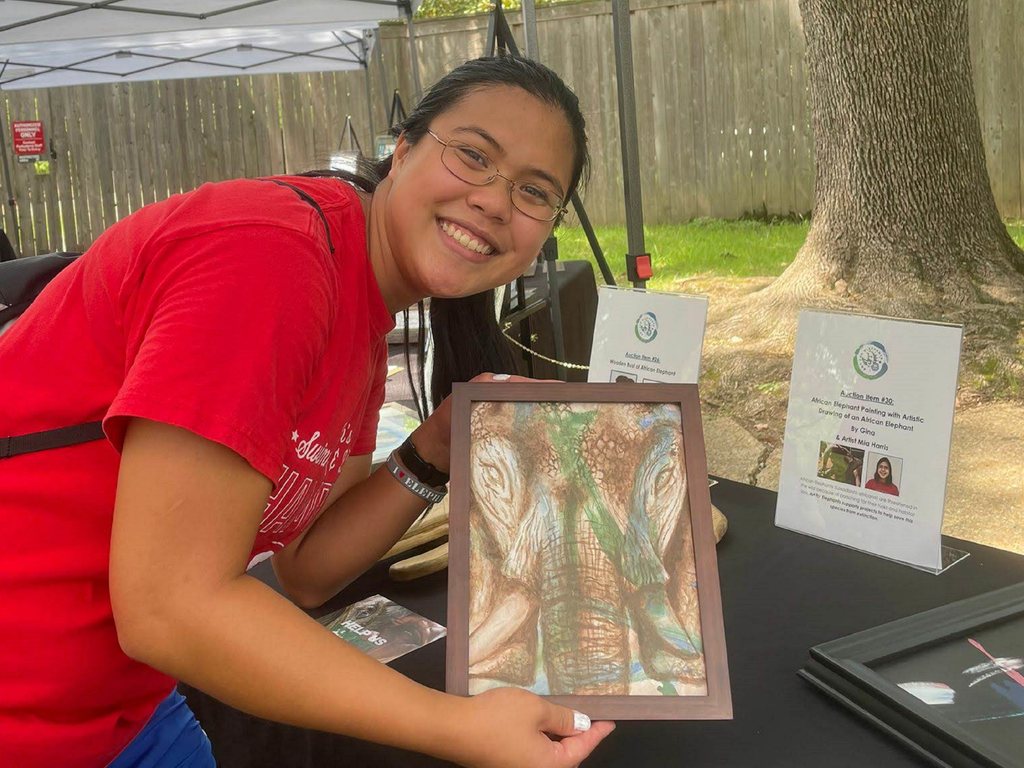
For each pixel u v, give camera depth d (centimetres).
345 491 122
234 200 77
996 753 77
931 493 120
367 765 92
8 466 79
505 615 87
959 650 96
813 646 103
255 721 101
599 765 86
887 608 111
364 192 100
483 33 698
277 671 68
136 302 75
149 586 67
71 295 80
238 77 709
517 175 92
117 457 79
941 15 458
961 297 443
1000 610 101
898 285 459
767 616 111
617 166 704
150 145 714
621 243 665
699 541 90
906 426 122
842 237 482
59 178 714
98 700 86
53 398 79
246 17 467
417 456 114
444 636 109
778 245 625
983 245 468
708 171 693
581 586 88
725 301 516
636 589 88
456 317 124
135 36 488
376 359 106
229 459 69
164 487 67
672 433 97
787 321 457
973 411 358
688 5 671
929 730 82
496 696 77
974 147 472
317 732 96
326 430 87
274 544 101
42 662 81
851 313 128
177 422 66
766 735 89
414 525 133
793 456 135
